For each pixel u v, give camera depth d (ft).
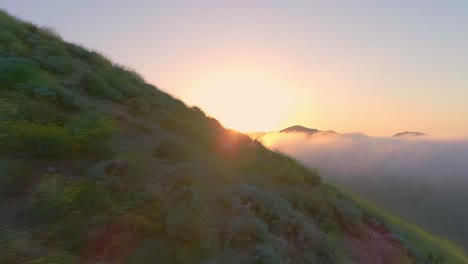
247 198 31.96
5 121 25.31
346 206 45.16
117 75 52.42
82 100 35.83
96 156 27.25
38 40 50.47
